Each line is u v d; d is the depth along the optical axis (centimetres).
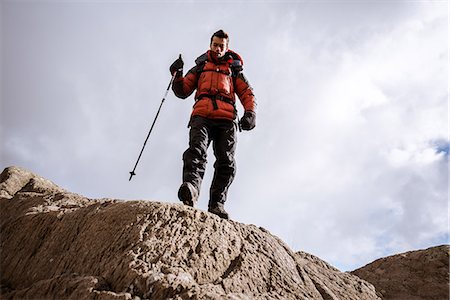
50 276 317
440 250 615
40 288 281
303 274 355
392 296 575
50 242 348
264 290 303
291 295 307
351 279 414
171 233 308
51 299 267
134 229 308
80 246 320
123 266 273
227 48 475
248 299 274
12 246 369
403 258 634
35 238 361
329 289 359
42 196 455
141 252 287
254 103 455
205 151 416
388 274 617
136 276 262
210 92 443
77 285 266
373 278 622
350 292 379
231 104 446
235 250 324
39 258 339
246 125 440
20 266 345
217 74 452
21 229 378
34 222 375
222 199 425
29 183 552
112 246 301
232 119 439
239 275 299
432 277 579
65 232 346
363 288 403
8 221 412
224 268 305
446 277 571
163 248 293
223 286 282
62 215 366
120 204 338
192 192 370
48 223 366
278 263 343
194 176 397
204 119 432
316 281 357
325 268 427
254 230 373
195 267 289
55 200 441
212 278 291
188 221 326
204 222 333
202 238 315
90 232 325
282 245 394
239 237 344
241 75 466
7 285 331
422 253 624
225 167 430
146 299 253
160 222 316
